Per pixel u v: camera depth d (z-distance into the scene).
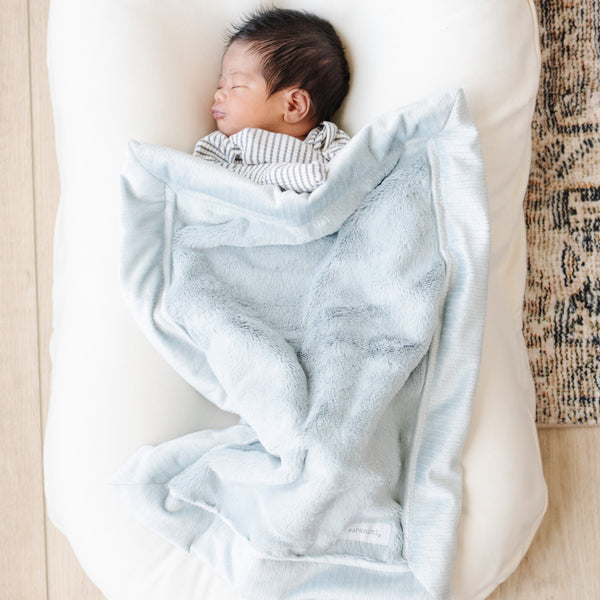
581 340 1.25
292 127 1.14
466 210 1.01
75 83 1.09
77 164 1.08
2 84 1.36
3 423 1.33
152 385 1.04
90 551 1.04
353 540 1.01
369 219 1.01
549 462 1.25
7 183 1.35
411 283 0.98
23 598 1.30
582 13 1.28
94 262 1.06
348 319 0.98
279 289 1.03
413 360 0.97
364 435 0.93
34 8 1.36
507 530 1.04
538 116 1.29
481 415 1.04
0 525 1.32
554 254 1.27
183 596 1.02
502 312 1.09
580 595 1.23
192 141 1.12
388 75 1.11
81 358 1.04
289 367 0.95
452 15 1.07
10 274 1.34
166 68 1.10
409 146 1.03
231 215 1.02
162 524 1.00
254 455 0.99
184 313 1.00
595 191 1.26
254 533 0.97
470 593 1.05
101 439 1.03
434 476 1.01
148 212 1.03
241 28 1.13
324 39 1.12
